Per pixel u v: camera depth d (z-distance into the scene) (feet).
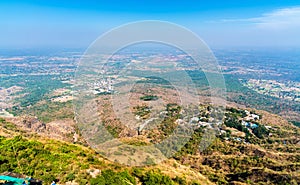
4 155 40.06
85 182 35.40
